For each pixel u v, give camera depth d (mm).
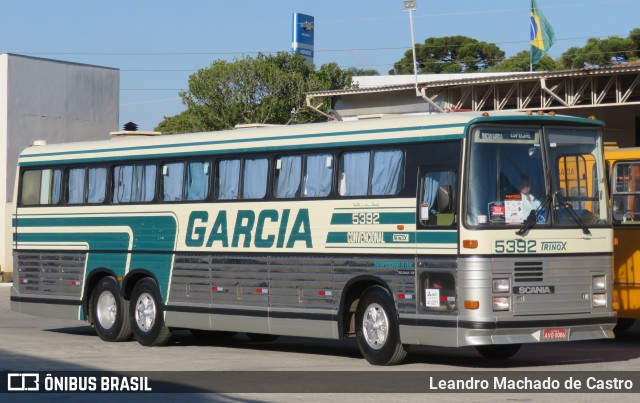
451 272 14219
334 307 15750
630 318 19500
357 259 15469
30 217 21375
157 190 18922
